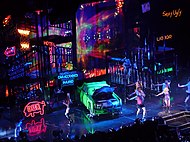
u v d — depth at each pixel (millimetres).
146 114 20672
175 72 27359
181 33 30688
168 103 21109
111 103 20562
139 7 31047
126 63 24969
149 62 25984
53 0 20328
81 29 34000
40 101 21234
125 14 31766
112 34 33406
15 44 23578
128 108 22547
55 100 23469
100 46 33562
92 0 26781
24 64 23375
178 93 25203
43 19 29438
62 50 29812
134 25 31578
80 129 18453
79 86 24578
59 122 20016
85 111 22281
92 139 15891
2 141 15203
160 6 30672
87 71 30016
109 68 25547
